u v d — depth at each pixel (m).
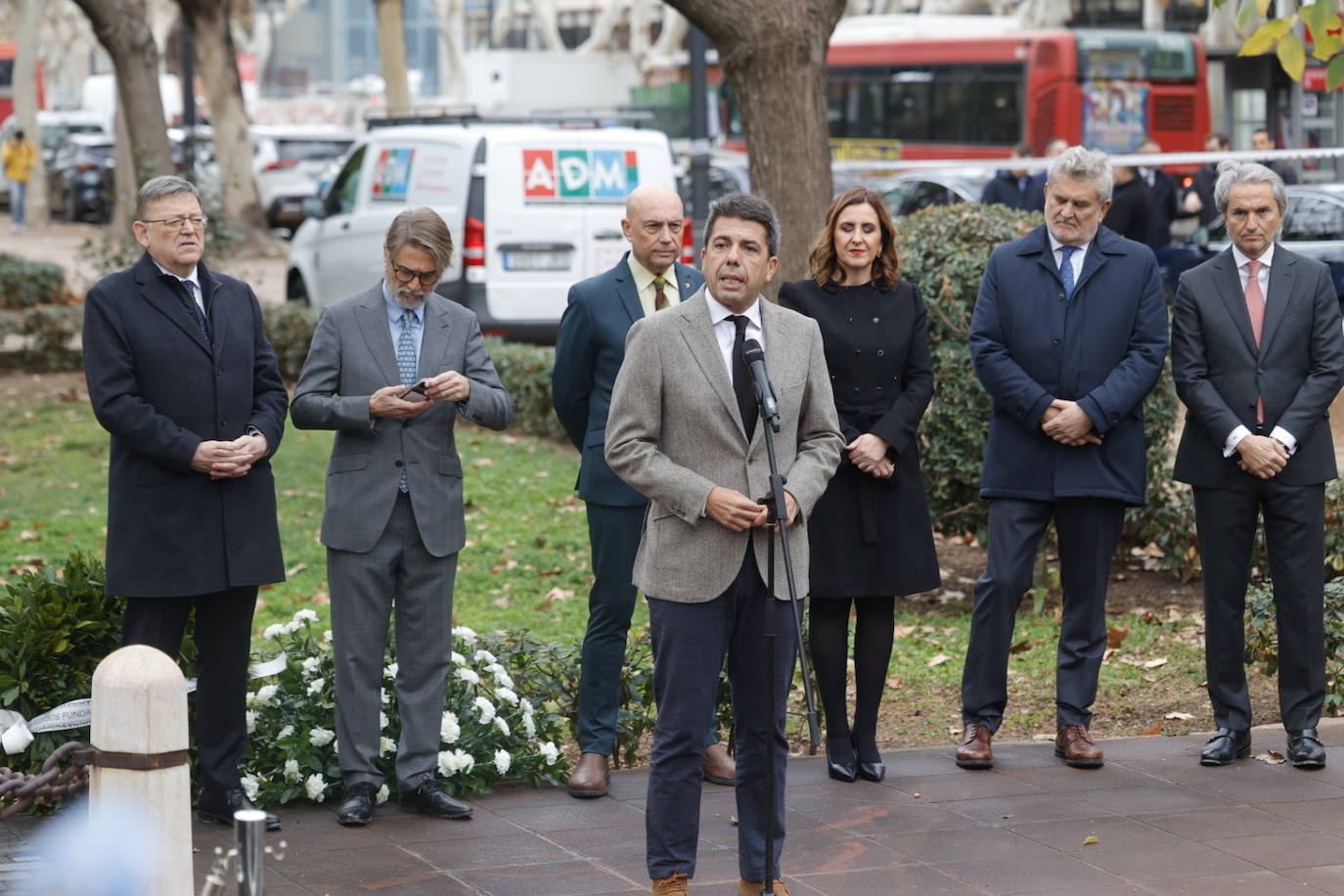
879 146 27.06
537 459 12.27
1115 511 5.95
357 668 5.36
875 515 5.70
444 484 5.41
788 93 10.23
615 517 5.61
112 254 16.98
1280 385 5.86
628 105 36.78
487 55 37.59
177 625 5.18
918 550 5.74
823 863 4.90
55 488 11.55
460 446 12.63
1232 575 5.93
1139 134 24.92
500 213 13.52
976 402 8.41
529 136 13.66
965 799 5.52
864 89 27.28
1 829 5.09
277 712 5.70
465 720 5.76
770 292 10.42
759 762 4.49
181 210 5.01
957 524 8.82
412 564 5.39
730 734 6.24
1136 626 8.14
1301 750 5.80
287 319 15.09
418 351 5.43
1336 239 15.49
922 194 18.77
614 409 4.46
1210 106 25.73
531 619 8.57
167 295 5.06
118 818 3.66
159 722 3.66
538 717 6.01
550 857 4.98
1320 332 5.86
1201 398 5.87
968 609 8.66
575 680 6.27
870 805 5.47
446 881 4.76
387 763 5.64
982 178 18.41
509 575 9.44
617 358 5.63
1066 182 5.86
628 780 5.85
